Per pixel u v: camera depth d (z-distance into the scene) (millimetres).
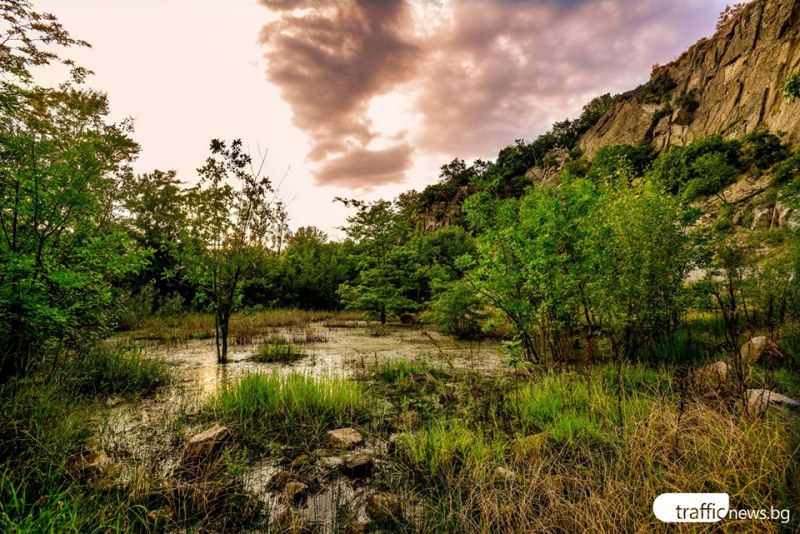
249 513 2881
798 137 39781
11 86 5301
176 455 3732
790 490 2494
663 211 6855
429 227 78188
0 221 4426
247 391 5242
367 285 18906
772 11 59250
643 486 2852
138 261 5770
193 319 15055
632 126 76438
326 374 7188
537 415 4707
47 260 4727
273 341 11477
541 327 7121
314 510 2951
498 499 3006
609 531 2424
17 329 4355
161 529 2627
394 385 6520
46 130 4949
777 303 7148
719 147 39750
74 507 2439
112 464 3338
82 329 5910
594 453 3717
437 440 3951
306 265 23875
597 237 6230
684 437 3471
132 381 5992
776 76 52531
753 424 3166
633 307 6160
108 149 5957
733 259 7871
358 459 3598
